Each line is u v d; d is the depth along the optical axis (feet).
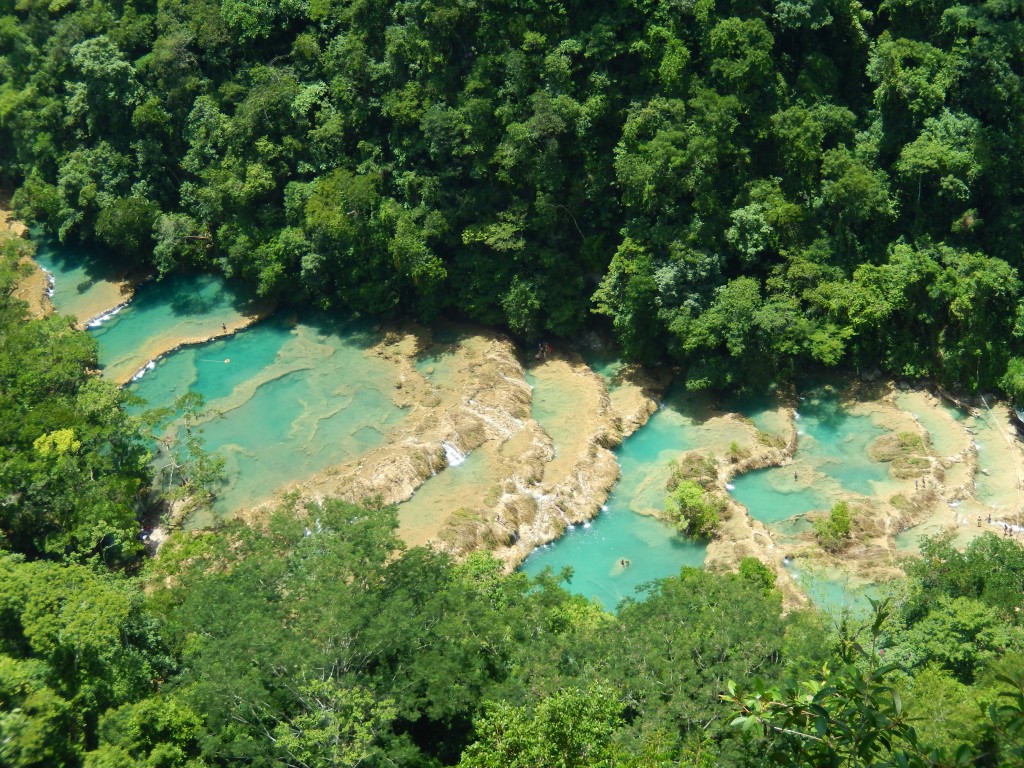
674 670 172.65
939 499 265.95
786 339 297.12
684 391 315.17
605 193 322.75
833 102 315.37
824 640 179.52
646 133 308.81
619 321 313.73
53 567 205.87
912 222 307.17
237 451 303.48
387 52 339.36
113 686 188.55
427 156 338.95
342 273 351.05
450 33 330.95
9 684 169.48
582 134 316.19
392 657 177.99
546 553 265.34
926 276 293.64
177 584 231.71
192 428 313.53
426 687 175.32
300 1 369.30
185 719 182.80
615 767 152.35
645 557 261.03
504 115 321.93
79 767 171.32
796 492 275.39
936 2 311.47
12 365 290.56
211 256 388.57
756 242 302.04
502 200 333.42
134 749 176.04
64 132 407.85
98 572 232.12
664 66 308.81
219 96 377.30
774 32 321.93
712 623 181.88
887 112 310.65
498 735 165.07
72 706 179.11
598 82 316.19
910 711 143.64
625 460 294.46
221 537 229.04
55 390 291.17
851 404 301.84
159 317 372.58
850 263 306.14
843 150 304.71
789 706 70.44
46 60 414.62
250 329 363.76
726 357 304.09
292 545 201.26
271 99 353.31
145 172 388.37
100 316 375.66
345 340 351.05
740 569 242.17
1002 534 253.65
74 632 185.16
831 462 284.00
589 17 325.01
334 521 197.47
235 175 361.30
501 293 333.01
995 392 294.25
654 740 156.46
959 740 79.97
